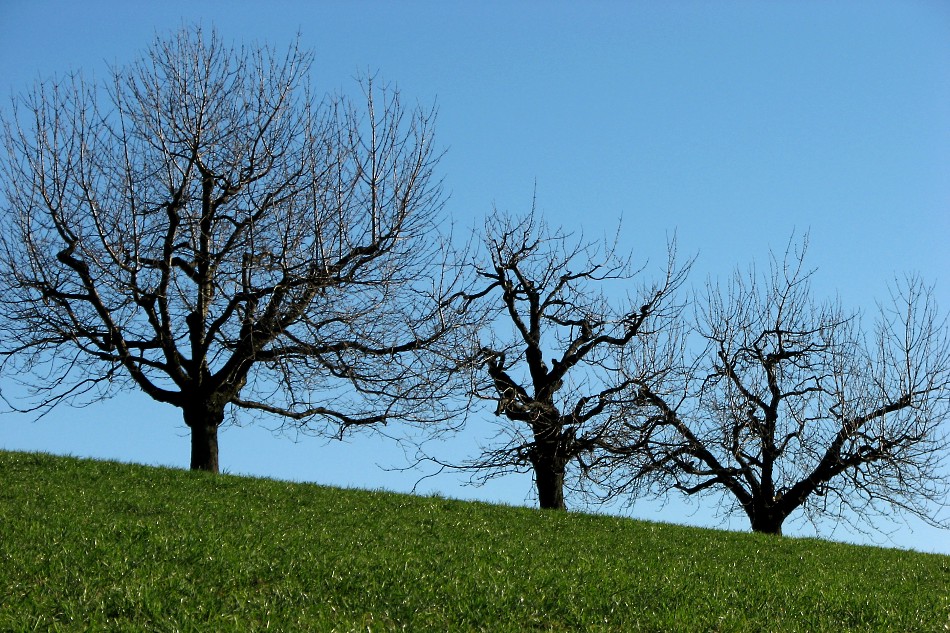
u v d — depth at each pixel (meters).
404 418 24.16
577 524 19.62
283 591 11.72
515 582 13.09
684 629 11.82
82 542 12.90
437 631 10.92
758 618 12.73
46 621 9.91
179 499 17.05
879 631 12.61
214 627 10.12
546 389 29.47
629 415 28.92
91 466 19.30
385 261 23.77
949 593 16.14
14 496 15.88
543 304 30.91
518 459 29.62
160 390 23.17
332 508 18.08
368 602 11.70
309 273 22.98
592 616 12.04
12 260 22.84
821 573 16.62
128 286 22.20
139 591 10.91
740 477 30.00
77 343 22.84
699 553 17.72
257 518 16.19
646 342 29.97
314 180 23.61
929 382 29.42
